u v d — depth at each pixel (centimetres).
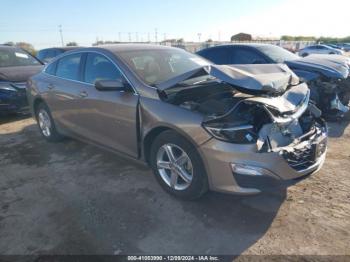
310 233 267
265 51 680
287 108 296
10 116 711
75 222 293
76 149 483
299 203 311
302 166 288
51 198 338
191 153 291
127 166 411
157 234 273
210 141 273
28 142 526
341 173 374
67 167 416
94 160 436
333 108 561
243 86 282
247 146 264
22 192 354
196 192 302
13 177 393
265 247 253
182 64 399
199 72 298
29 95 530
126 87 346
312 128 321
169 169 325
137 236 271
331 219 285
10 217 305
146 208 312
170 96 316
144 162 353
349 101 644
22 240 271
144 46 421
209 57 741
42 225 291
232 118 281
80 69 420
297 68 576
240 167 266
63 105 446
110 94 362
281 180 271
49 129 511
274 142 279
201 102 313
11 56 740
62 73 458
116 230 280
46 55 1274
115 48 397
